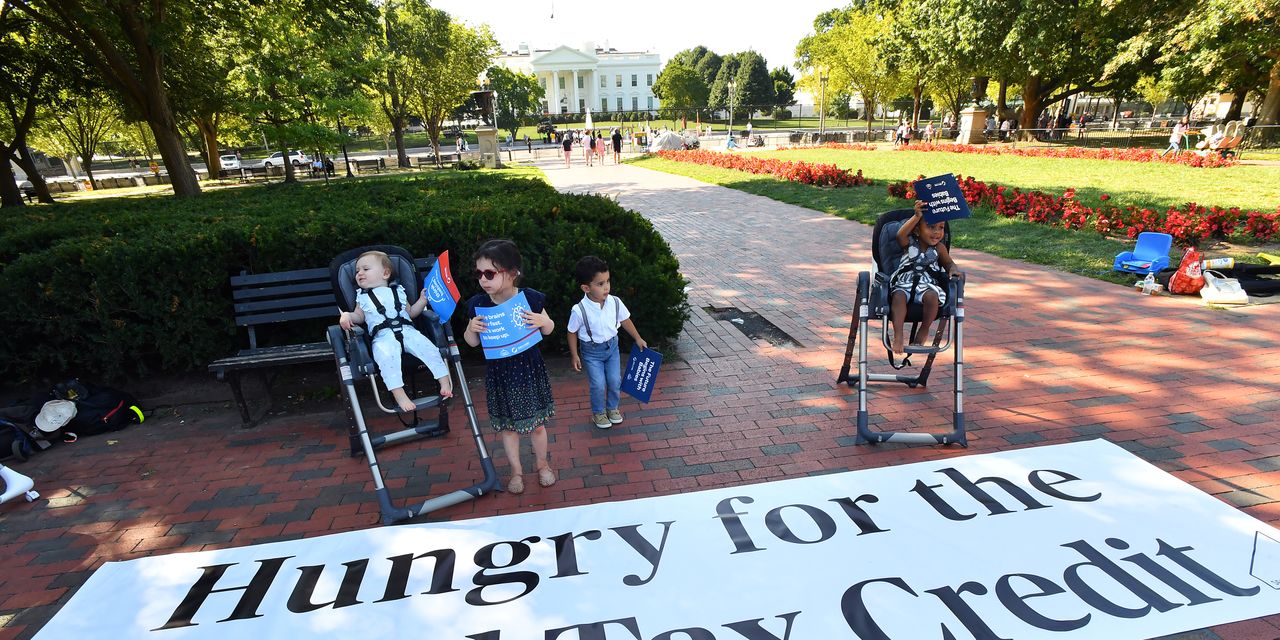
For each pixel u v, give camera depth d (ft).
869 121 132.57
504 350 10.73
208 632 8.63
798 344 18.35
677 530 10.22
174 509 11.50
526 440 13.35
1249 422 12.69
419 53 109.19
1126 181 48.21
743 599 8.80
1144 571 8.89
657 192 57.16
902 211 13.60
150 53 51.42
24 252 17.33
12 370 15.85
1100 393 14.32
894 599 8.68
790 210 43.52
